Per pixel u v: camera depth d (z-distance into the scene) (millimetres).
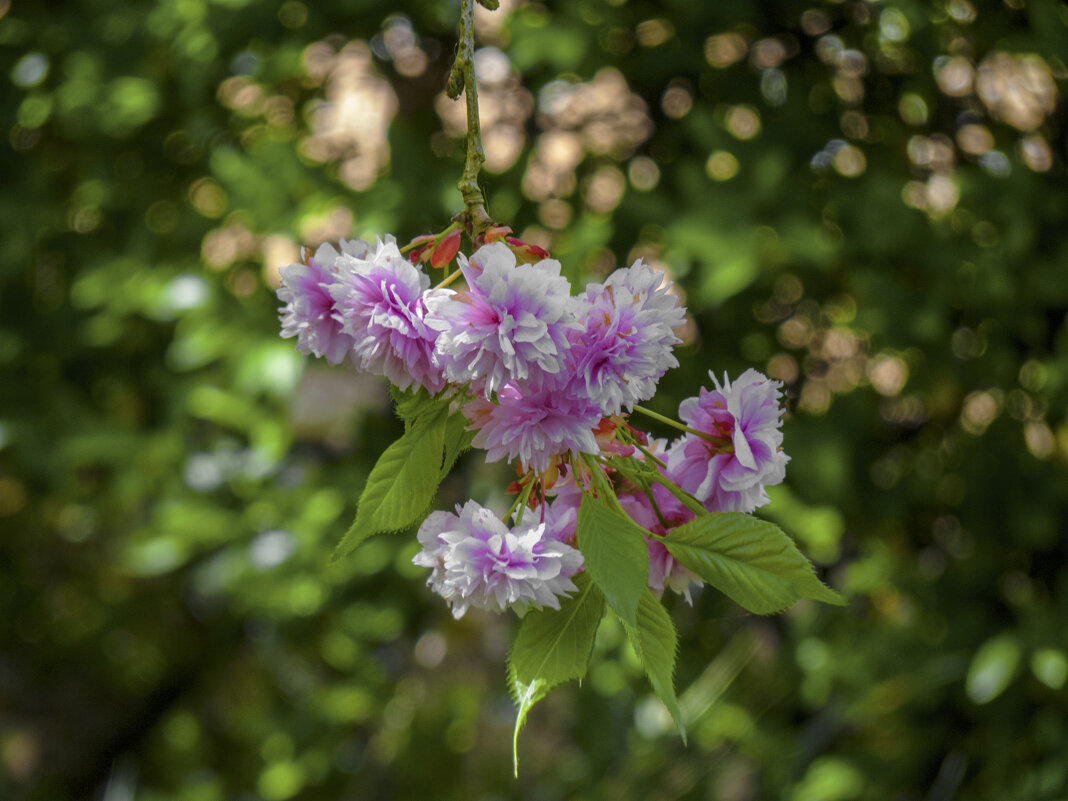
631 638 481
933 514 1416
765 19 1302
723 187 1174
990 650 1213
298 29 1386
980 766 1396
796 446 1244
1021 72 1292
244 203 1348
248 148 1511
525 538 505
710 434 538
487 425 514
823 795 1473
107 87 1477
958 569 1345
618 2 1299
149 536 1470
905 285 1251
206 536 1448
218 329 1352
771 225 1166
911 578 1370
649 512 542
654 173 1422
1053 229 1196
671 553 516
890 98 1343
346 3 1330
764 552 506
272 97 1527
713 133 1205
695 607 1427
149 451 1490
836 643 1519
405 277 507
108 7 1494
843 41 1311
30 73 1528
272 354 1299
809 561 503
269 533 1436
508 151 1470
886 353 1196
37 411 1559
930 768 1424
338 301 511
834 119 1312
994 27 1210
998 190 1142
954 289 1181
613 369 503
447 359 498
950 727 1421
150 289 1417
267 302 1404
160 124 1588
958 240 1185
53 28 1533
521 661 508
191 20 1377
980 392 1288
